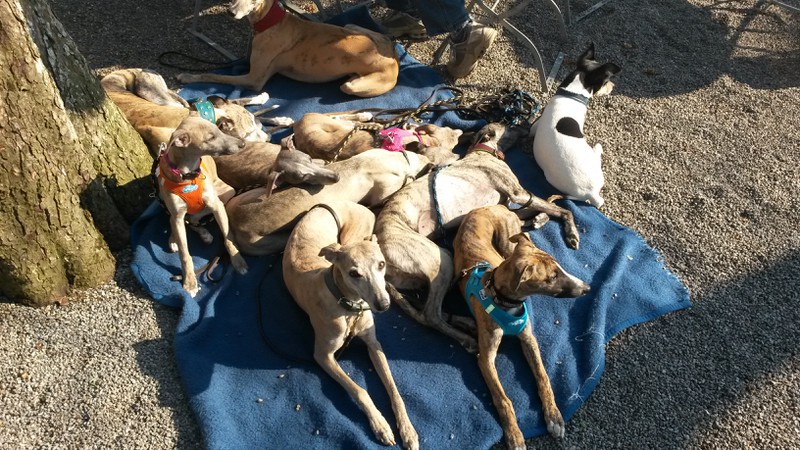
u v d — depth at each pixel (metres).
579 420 1.44
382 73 2.18
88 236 1.59
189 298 1.58
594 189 1.88
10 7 1.31
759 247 1.84
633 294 1.67
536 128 2.02
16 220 1.46
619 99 2.28
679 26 2.64
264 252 1.70
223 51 2.37
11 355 1.49
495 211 1.67
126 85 2.03
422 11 2.17
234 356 1.51
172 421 1.40
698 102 2.30
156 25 2.46
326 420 1.38
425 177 1.72
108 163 1.66
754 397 1.49
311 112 2.16
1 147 1.37
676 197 1.97
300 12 2.59
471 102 2.21
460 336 1.53
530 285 1.37
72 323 1.55
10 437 1.36
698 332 1.62
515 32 2.23
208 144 1.49
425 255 1.55
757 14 2.73
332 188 1.67
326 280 1.37
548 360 1.52
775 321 1.66
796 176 2.04
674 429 1.44
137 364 1.48
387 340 1.55
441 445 1.37
